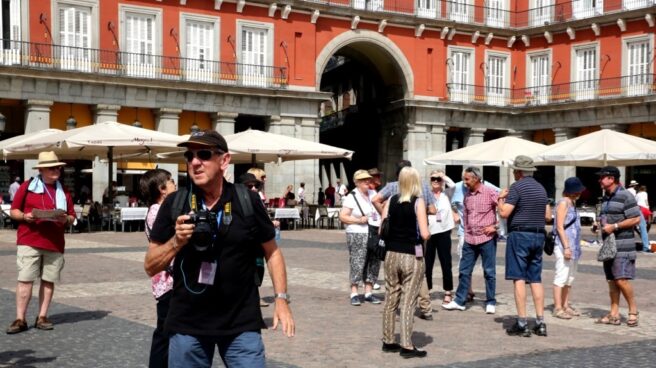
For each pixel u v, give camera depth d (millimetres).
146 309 10445
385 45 40375
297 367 7363
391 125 43250
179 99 33938
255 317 4234
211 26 35500
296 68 37656
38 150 24297
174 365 4145
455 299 10867
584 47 40938
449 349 8258
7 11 30797
